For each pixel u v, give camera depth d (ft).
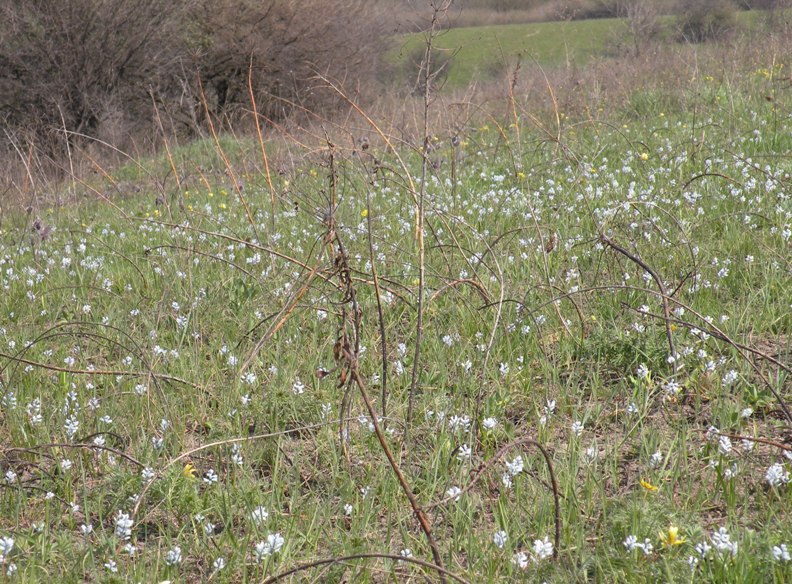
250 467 11.44
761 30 51.42
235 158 45.34
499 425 11.85
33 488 10.98
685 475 10.39
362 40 77.51
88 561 9.53
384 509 10.41
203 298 17.62
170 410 12.91
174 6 69.87
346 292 9.71
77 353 15.57
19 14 65.36
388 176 28.89
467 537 9.55
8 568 8.98
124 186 40.29
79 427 12.55
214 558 9.49
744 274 15.99
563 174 27.02
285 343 14.96
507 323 14.82
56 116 65.05
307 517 10.19
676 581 8.23
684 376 12.90
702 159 26.00
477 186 27.55
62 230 27.14
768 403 11.85
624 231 18.42
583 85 44.21
